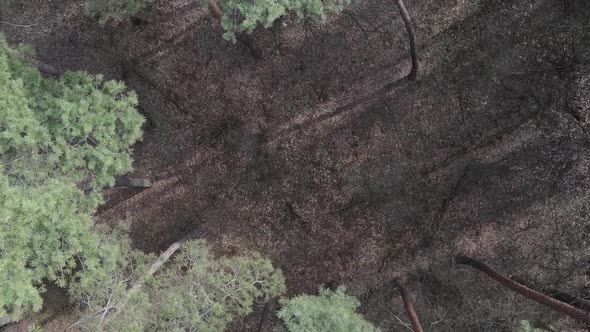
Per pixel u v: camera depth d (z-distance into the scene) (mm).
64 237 9320
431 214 13938
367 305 13719
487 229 13797
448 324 13086
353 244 14039
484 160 13891
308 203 14188
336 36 14250
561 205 13633
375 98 14156
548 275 13406
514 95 13867
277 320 13508
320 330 9375
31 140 8383
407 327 12508
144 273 10961
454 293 13445
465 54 14023
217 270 12836
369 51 14219
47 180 9031
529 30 13891
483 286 13406
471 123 13938
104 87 9805
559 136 13695
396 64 14156
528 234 13695
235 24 8953
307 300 9805
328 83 14273
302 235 14164
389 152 14062
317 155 14203
